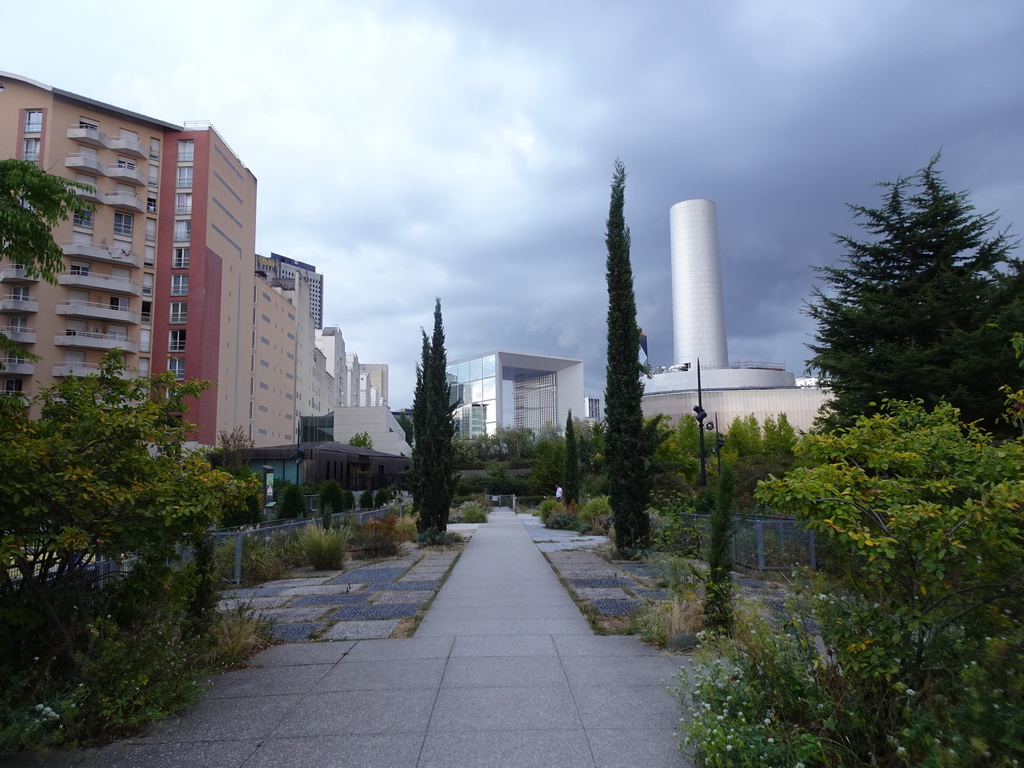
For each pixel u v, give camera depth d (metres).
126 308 55.00
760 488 4.16
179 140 58.81
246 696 5.54
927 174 17.66
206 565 6.85
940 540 3.40
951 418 5.00
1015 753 2.88
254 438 71.44
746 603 6.27
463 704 5.23
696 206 142.00
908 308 16.62
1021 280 15.70
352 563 14.98
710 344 138.88
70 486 4.70
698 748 3.97
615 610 8.91
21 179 5.93
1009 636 3.28
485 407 184.50
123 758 4.32
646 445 15.40
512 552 16.70
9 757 4.33
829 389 18.08
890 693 3.75
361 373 184.62
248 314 69.50
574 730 4.64
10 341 5.91
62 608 5.14
